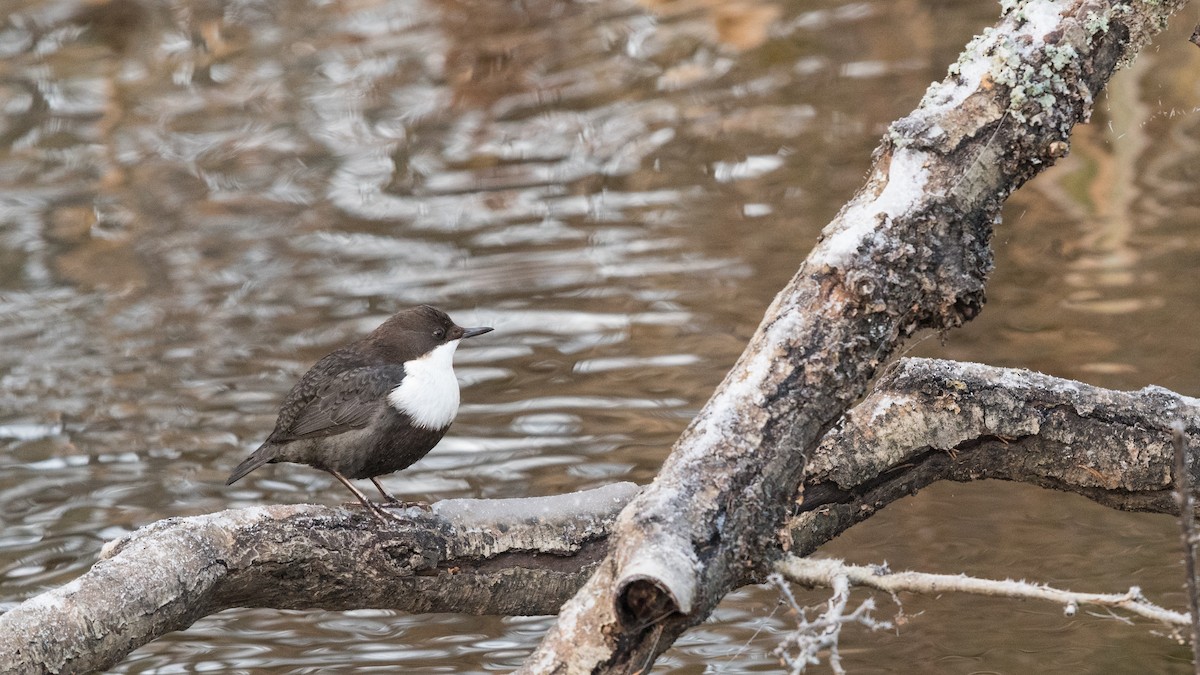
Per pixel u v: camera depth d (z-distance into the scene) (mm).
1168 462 6590
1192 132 17562
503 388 12492
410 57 21250
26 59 21234
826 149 17797
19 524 10414
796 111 19016
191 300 14906
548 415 11891
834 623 4832
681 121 19062
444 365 7582
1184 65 17984
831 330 5348
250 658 8656
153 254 16078
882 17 21719
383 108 19766
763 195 16750
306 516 6062
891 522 9938
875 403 6641
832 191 16609
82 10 22781
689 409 11891
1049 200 16453
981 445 6672
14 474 11305
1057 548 9375
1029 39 5539
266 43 21891
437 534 6250
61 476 11258
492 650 8766
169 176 18031
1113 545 9383
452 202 17141
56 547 10039
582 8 22828
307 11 22953
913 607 8914
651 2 22781
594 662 5016
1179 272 14102
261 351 13672
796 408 5289
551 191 17344
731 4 22484
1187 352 12234
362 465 7375
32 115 19641
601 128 18969
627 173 17703
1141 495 6719
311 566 6051
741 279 14586
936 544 9523
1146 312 13250
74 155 18609
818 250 5473
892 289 5391
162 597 5637
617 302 14242
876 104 18828
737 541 5113
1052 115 5492
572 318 13938
